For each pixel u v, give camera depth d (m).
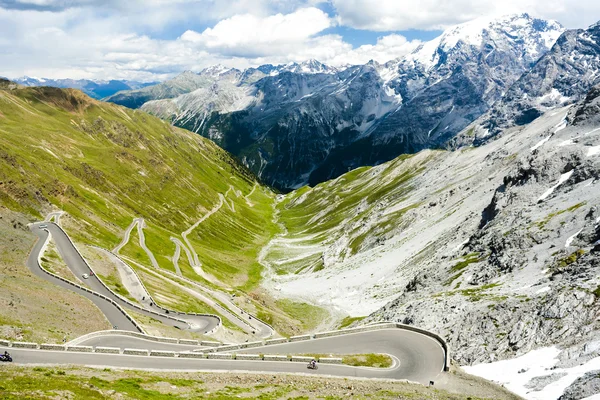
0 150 187.50
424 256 153.75
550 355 56.84
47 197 188.88
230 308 142.50
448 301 84.94
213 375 58.03
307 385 55.88
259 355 66.94
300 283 197.50
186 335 93.31
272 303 170.50
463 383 57.28
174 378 54.59
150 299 120.38
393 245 191.12
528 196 126.44
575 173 118.88
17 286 84.62
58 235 152.38
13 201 164.62
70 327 75.06
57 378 45.41
